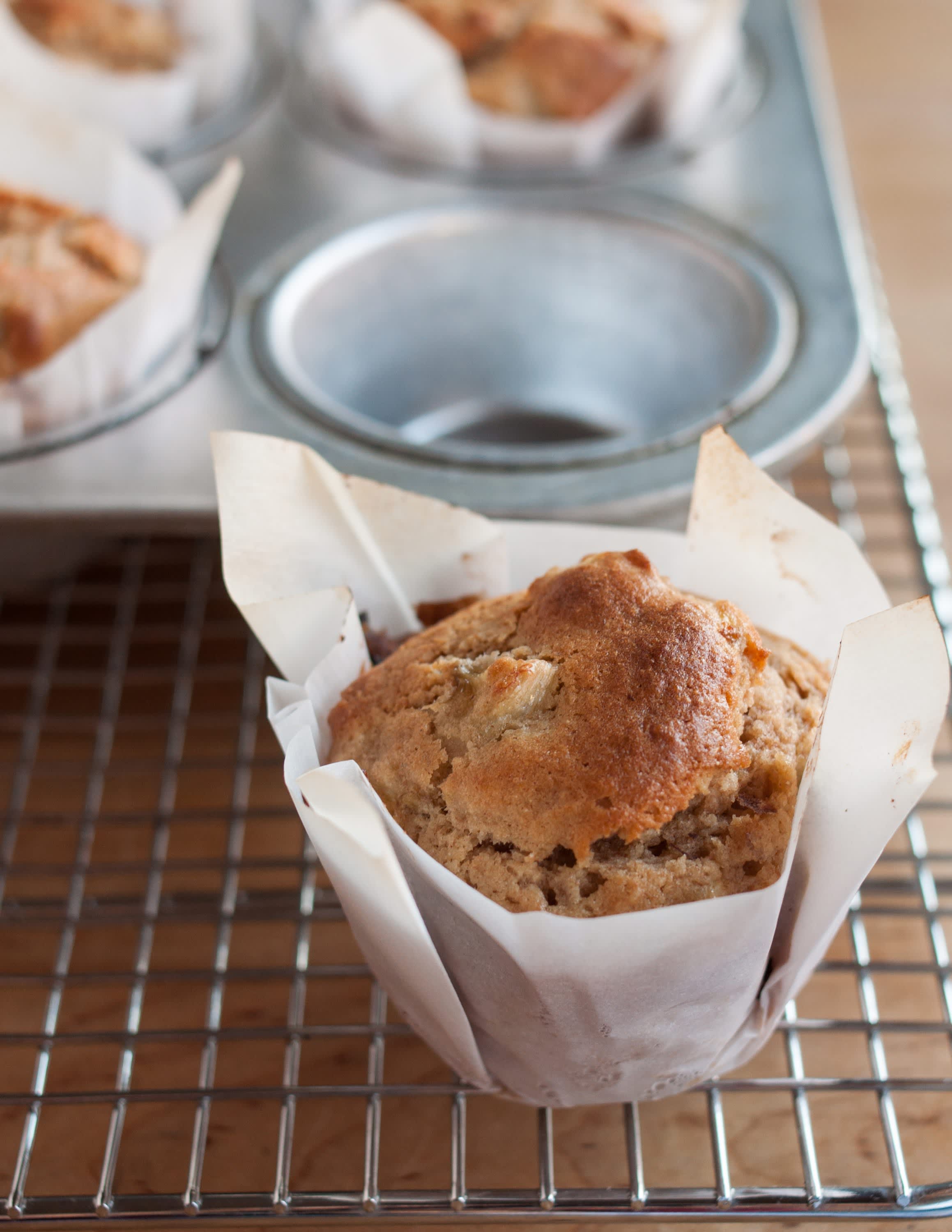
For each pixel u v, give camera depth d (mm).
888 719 321
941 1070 365
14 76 507
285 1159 338
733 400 431
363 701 349
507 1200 332
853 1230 344
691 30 530
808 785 318
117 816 395
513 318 508
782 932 334
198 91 542
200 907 395
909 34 756
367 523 366
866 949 372
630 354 505
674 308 491
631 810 323
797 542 355
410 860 317
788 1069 365
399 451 423
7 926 385
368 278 488
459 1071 348
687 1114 359
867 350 445
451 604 376
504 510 407
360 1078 367
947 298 572
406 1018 352
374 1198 332
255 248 483
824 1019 372
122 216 482
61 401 430
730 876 327
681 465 416
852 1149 354
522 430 508
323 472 361
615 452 420
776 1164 352
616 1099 346
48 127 475
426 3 538
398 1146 356
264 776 421
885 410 472
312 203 498
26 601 462
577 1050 330
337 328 488
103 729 415
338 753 347
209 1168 354
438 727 340
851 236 481
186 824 412
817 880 329
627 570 345
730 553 361
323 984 384
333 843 316
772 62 570
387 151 520
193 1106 363
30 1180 352
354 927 343
